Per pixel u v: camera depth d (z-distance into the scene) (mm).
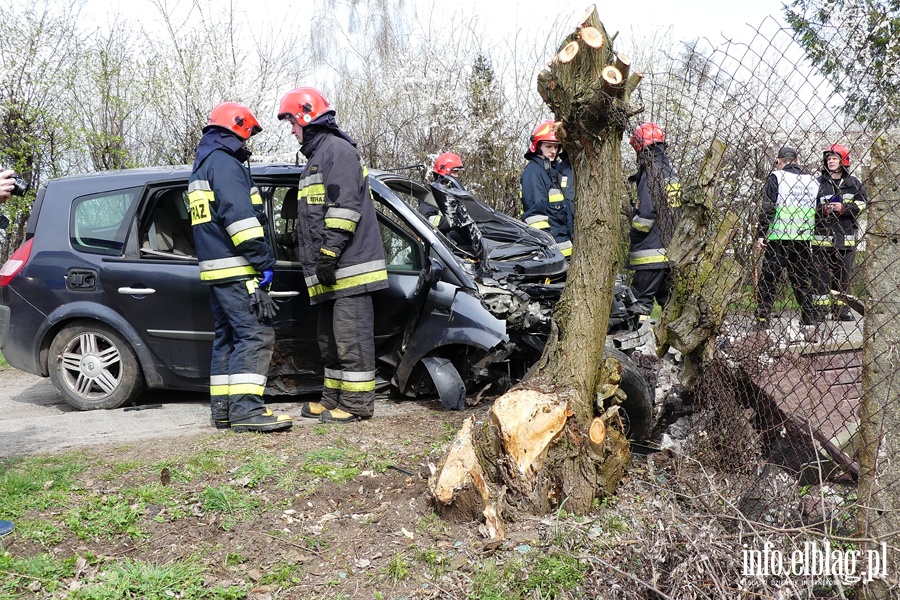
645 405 4297
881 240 2510
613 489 3553
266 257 4605
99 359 5520
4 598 2727
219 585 2889
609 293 3533
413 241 5406
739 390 3521
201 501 3551
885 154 2494
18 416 5512
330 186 4672
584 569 2922
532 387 3500
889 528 2486
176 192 5594
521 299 5043
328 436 4547
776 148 3018
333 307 4910
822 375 3234
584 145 3432
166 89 11734
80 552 3094
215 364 4895
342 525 3412
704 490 3219
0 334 5656
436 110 11805
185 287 5301
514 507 3328
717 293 3354
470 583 2881
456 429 4664
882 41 2668
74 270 5457
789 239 3010
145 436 4719
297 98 4781
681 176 3615
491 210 6438
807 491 3238
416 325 5258
